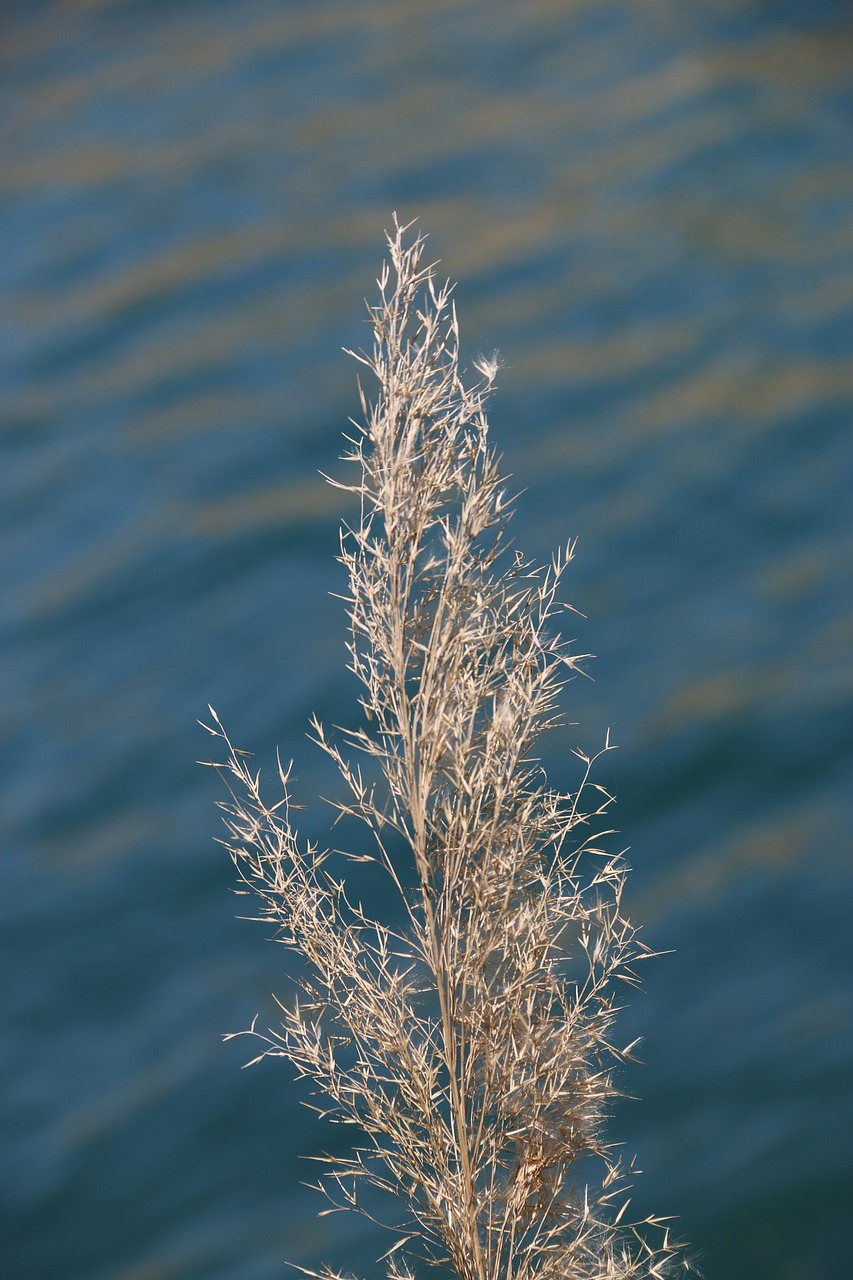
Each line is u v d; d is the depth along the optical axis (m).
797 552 23.91
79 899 19.56
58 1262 15.12
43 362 31.31
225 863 19.62
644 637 22.52
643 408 27.25
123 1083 17.00
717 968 17.20
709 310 29.81
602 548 24.23
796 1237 14.02
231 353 30.47
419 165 36.72
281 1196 15.31
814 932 17.52
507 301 30.88
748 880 18.39
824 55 38.81
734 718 20.64
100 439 28.75
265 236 34.59
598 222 33.25
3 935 19.25
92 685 23.38
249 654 23.20
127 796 21.12
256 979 18.00
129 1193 15.73
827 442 25.89
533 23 42.88
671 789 19.86
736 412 26.72
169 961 18.52
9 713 22.97
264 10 46.16
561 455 26.33
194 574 25.02
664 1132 15.30
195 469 27.47
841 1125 15.02
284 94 41.19
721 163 34.84
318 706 21.67
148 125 40.75
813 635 22.17
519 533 24.61
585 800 19.61
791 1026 16.28
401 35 43.44
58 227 36.31
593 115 37.91
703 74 38.47
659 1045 16.30
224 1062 16.91
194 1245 14.97
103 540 26.31
